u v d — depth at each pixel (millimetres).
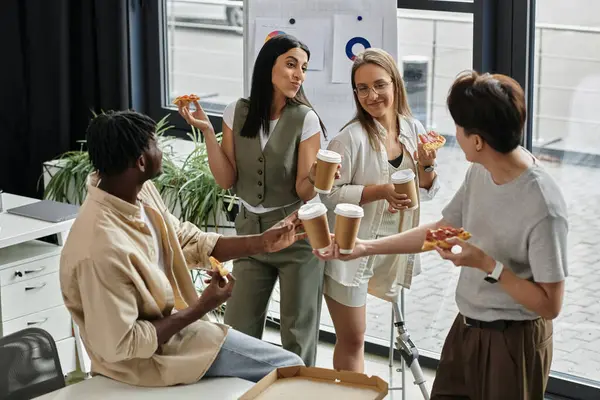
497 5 3844
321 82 3863
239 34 4734
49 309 4039
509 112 2412
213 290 2721
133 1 4902
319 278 3566
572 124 3838
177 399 2693
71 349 4129
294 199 3553
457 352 2736
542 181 2484
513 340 2604
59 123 5031
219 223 4500
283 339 3588
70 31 4945
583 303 3975
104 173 2670
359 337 3555
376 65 3307
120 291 2592
